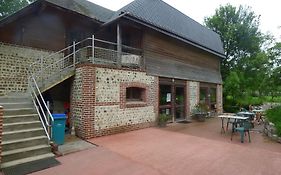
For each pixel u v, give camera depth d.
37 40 10.43
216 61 18.41
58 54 11.07
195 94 14.84
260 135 9.40
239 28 24.83
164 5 14.49
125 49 11.61
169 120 12.31
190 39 13.56
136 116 10.26
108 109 8.99
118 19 9.70
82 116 8.27
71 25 11.73
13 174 4.91
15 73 9.70
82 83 8.36
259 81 21.42
